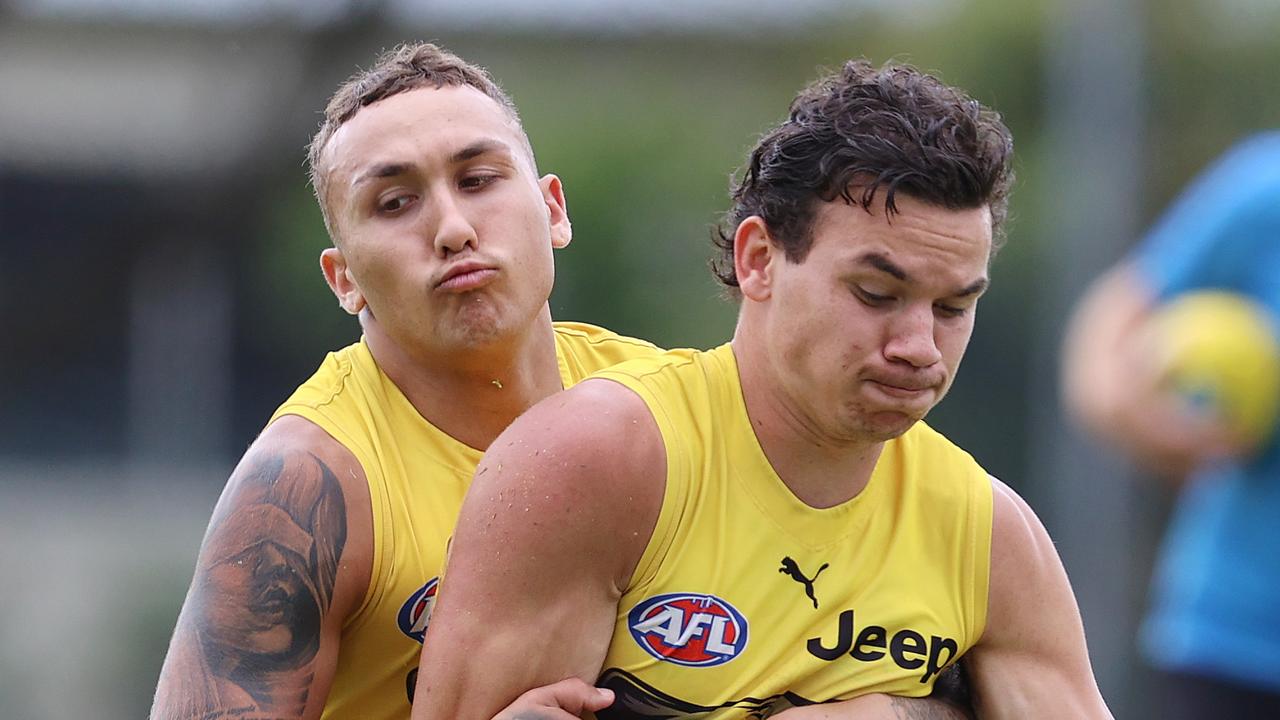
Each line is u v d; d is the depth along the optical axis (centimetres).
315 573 1078
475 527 1023
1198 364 2019
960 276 1005
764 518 1055
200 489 5209
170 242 4781
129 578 3903
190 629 1073
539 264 1130
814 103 1047
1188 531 2241
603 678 1045
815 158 1015
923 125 1004
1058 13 5228
